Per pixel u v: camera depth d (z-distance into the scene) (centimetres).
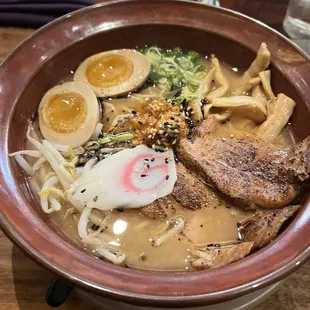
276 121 23
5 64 22
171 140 22
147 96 25
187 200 20
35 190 21
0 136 20
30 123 23
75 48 25
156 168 21
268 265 16
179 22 26
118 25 25
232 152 21
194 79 26
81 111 23
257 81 25
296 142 23
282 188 20
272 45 25
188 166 21
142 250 19
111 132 23
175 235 20
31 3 29
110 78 25
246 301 18
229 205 21
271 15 31
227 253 18
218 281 15
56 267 15
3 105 21
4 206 17
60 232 20
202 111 24
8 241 20
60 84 24
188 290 15
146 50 27
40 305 19
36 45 23
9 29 29
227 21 26
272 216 19
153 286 15
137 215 20
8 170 19
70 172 21
